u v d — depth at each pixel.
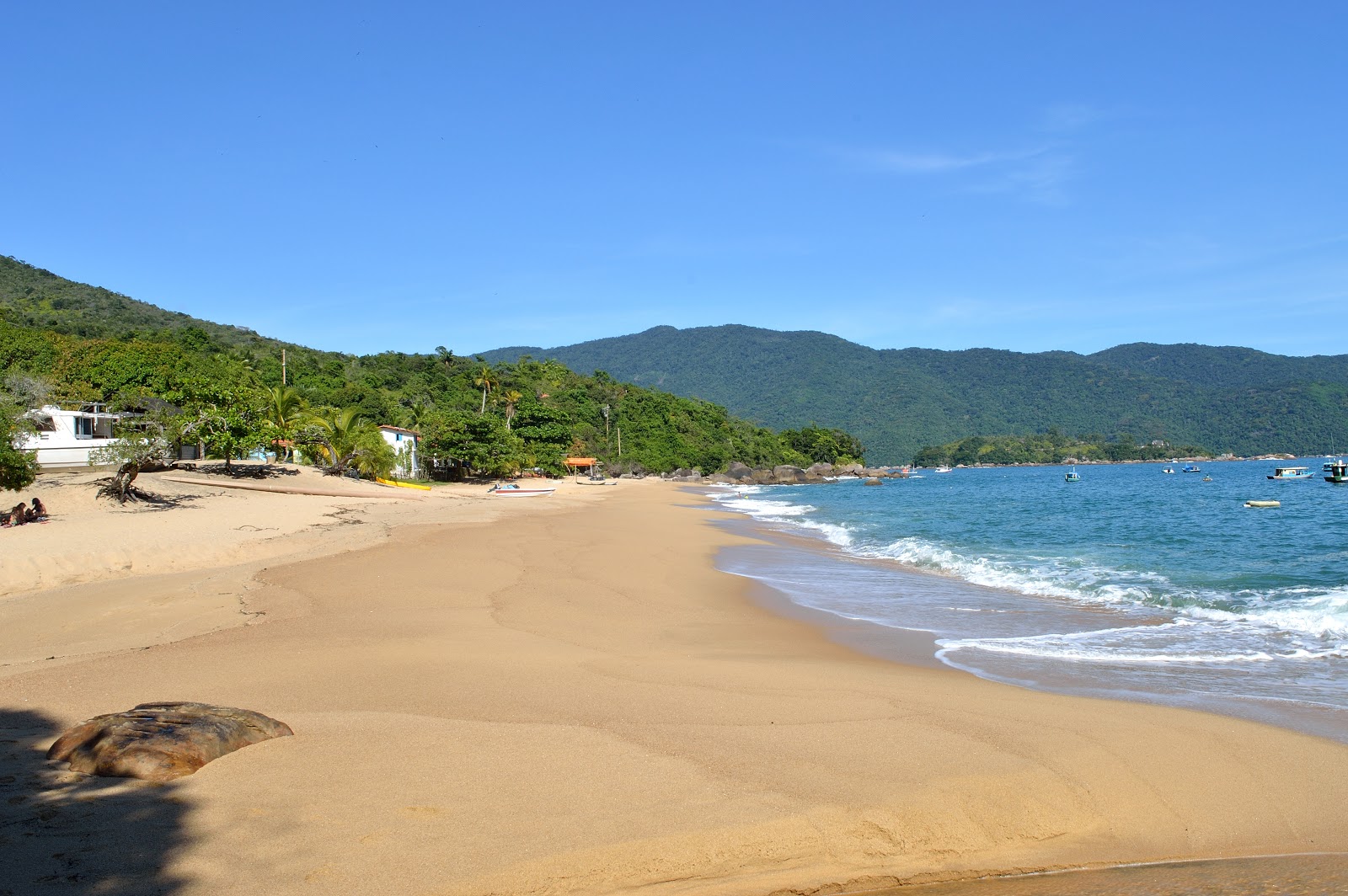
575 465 94.38
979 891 5.22
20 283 129.25
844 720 8.07
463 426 66.50
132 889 4.58
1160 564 21.34
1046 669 11.01
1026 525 35.47
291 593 15.18
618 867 5.15
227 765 6.40
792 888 5.15
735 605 16.25
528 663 10.41
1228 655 11.66
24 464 23.84
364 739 7.14
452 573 18.03
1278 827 6.21
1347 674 10.56
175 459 41.41
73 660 10.23
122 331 95.19
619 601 15.95
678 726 7.77
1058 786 6.55
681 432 132.12
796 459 143.50
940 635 13.41
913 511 47.03
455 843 5.30
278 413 47.69
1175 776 6.92
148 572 18.14
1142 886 5.27
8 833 5.13
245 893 4.62
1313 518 37.00
